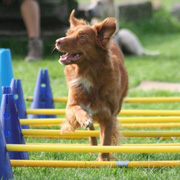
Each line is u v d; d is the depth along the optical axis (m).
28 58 20.34
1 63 11.48
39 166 8.20
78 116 8.53
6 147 7.84
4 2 22.14
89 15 21.66
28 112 11.27
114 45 10.46
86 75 8.85
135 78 18.36
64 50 8.48
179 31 34.78
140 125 11.62
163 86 17.59
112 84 8.96
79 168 8.40
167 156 9.58
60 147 7.96
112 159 9.20
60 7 22.38
